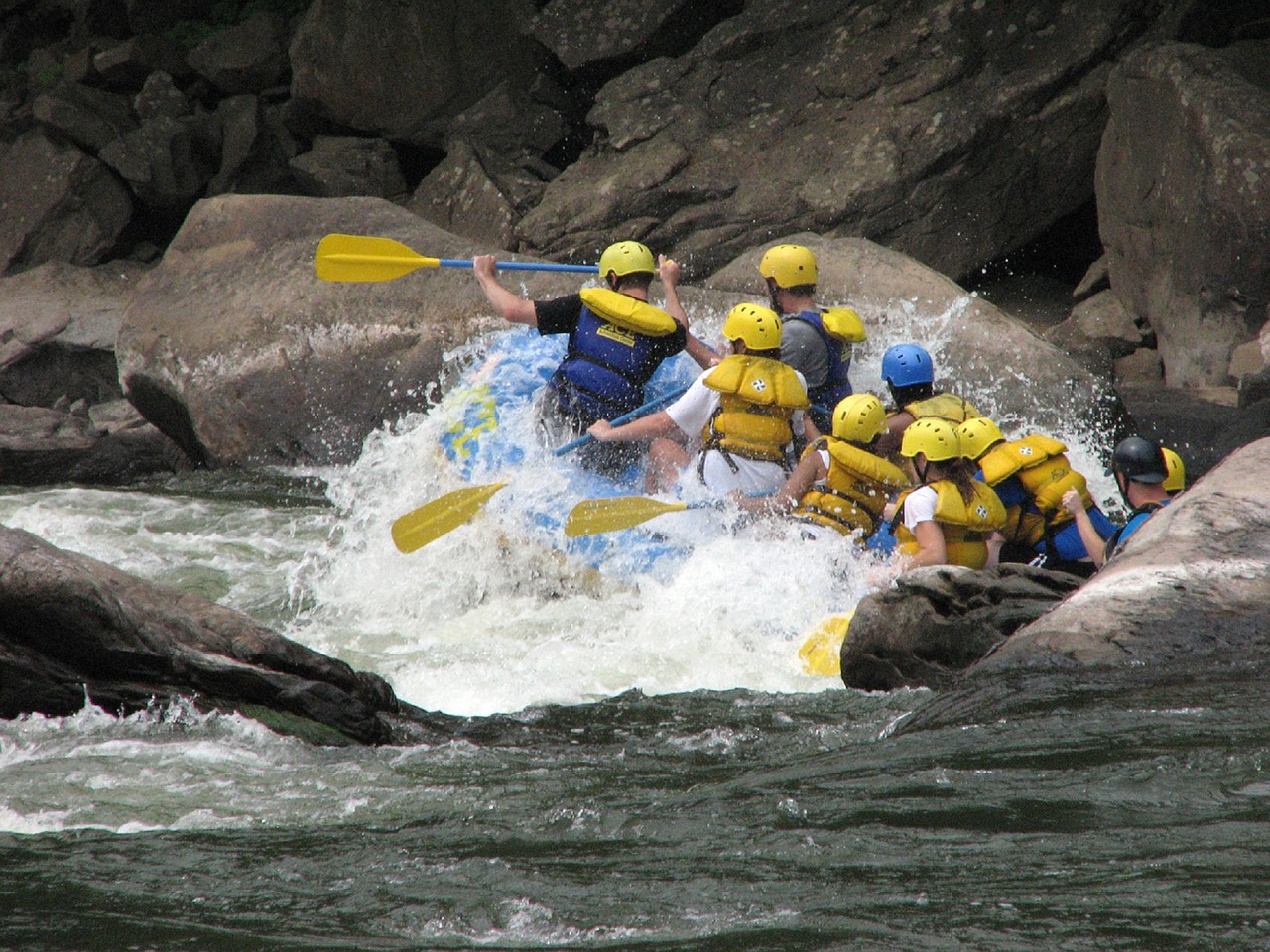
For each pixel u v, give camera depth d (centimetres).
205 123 5719
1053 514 2142
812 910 976
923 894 984
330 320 3678
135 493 3450
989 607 1728
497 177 5191
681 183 4831
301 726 1569
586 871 1094
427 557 2542
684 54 5256
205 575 2653
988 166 4678
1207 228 4016
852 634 1811
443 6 5531
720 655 2070
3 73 6181
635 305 2534
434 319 3641
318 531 3027
